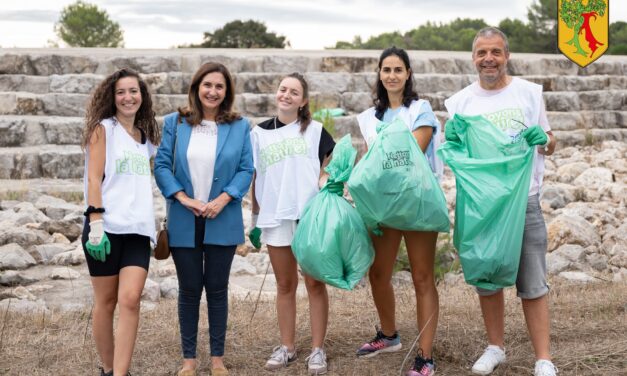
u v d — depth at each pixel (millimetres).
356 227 4461
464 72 14773
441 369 4668
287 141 4750
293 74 4812
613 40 49812
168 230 4535
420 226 4285
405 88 4699
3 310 5828
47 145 11047
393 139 4238
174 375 4684
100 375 4547
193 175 4527
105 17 51906
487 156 4320
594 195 9820
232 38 43656
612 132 13828
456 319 5609
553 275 7137
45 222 8023
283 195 4703
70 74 12789
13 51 14148
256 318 5695
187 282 4539
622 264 7414
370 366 4730
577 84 15062
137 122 4535
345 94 13352
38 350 5012
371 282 4777
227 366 4789
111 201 4246
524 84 4457
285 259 4754
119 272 4297
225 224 4539
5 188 9438
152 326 5551
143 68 13117
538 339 4402
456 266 7172
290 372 4703
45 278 6879
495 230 4219
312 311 4707
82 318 5715
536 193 4434
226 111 4652
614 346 4871
